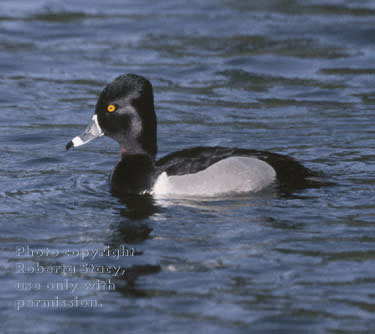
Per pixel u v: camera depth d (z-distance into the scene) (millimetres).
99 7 24422
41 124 15586
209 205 10641
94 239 9523
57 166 12977
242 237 9406
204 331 7133
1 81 18094
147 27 22156
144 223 10031
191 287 8047
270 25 22109
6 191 11531
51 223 10148
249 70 18938
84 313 7570
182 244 9242
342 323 7234
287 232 9531
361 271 8328
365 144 13789
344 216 10055
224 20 22719
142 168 11625
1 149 13969
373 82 18016
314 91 17562
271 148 13789
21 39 21234
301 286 7992
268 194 10961
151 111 11836
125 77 11789
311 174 11445
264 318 7348
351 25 21812
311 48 20250
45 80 18281
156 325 7273
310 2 24688
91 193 11406
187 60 19547
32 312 7625
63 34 21703
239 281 8148
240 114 16156
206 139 14586
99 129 11969
